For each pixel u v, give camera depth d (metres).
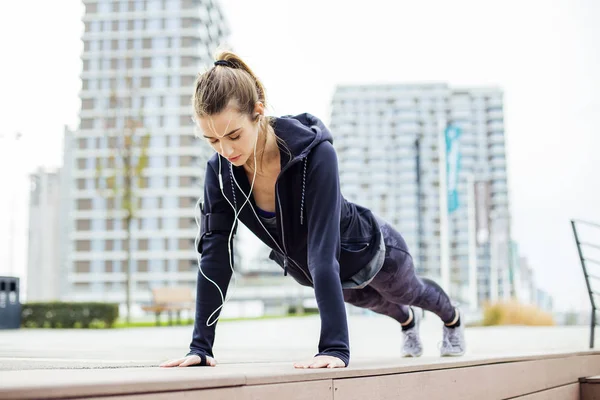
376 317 20.08
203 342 1.95
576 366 2.99
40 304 15.16
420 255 47.09
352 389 1.54
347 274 2.23
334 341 1.75
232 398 1.21
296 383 1.37
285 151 1.96
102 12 60.94
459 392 2.03
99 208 59.19
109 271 58.88
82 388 0.96
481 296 52.50
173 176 59.66
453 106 69.50
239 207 2.05
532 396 2.54
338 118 69.62
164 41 60.75
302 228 2.04
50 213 59.12
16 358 2.55
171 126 59.81
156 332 11.52
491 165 68.25
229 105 1.75
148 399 1.05
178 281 58.53
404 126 69.19
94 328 15.06
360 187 68.31
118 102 30.73
